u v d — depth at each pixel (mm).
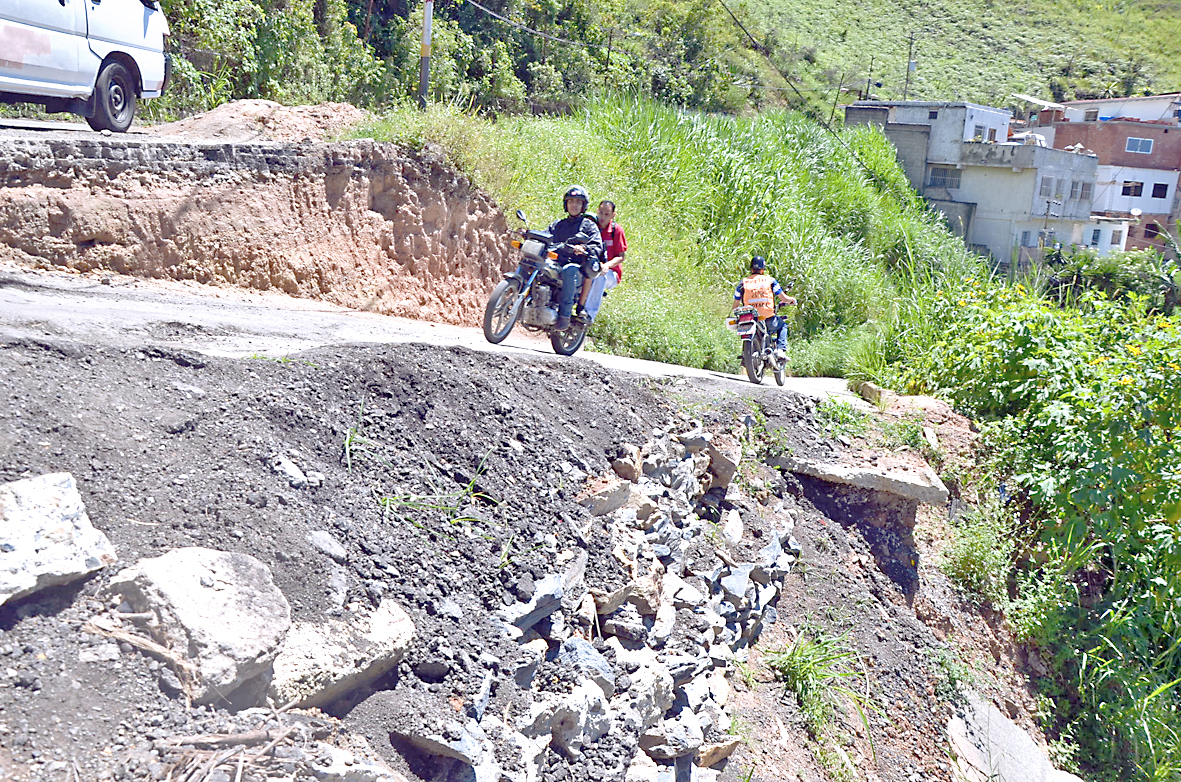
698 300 15766
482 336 9898
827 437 8391
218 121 11352
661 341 12797
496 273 12539
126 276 7879
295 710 2709
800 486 7684
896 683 6629
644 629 4594
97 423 3385
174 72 13922
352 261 10203
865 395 10656
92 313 5426
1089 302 12023
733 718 5023
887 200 26328
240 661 2570
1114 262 28453
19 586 2479
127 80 9656
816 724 5590
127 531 2959
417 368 4961
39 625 2502
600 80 28641
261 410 3980
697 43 37938
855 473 7703
